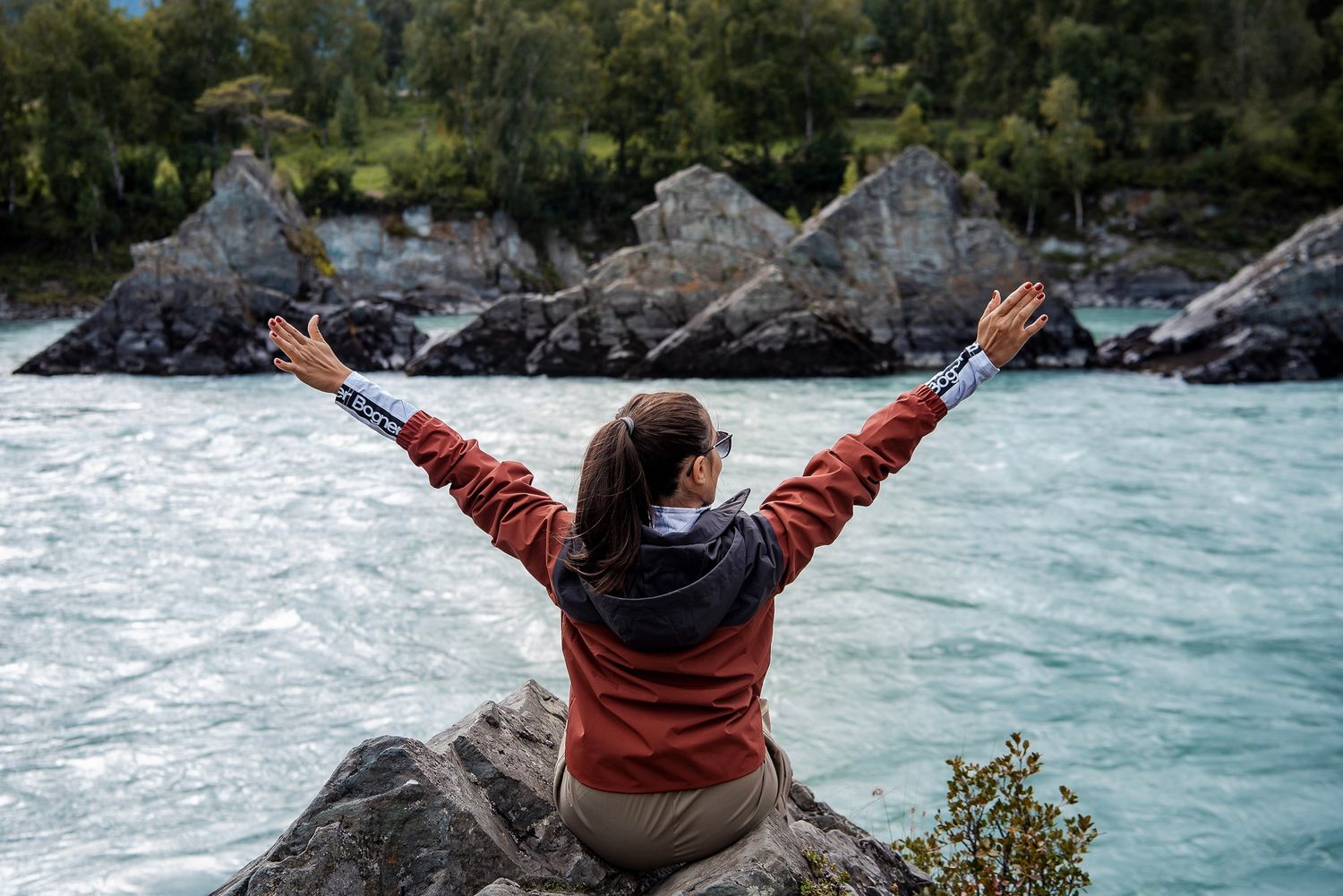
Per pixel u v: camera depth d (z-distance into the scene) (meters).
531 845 2.79
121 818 5.61
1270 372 26.78
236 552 10.95
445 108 81.88
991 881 3.47
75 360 33.34
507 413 23.02
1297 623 8.59
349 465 16.25
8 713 6.98
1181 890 4.88
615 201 78.81
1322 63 83.44
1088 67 79.94
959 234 32.72
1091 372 29.89
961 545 11.12
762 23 82.50
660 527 2.20
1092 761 6.25
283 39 97.94
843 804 5.72
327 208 72.12
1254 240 70.81
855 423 20.64
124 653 8.06
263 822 5.57
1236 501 13.15
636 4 92.00
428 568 10.25
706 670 2.25
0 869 5.11
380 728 6.73
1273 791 5.81
